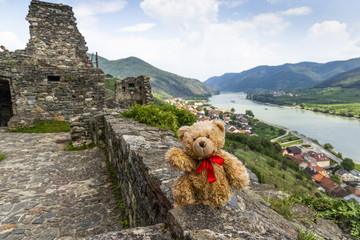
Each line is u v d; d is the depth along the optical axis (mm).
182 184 1711
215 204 1692
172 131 6422
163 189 2250
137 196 3480
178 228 1538
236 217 1684
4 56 12367
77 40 14195
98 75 14305
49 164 7305
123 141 4711
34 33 13070
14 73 12359
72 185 5859
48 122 13062
